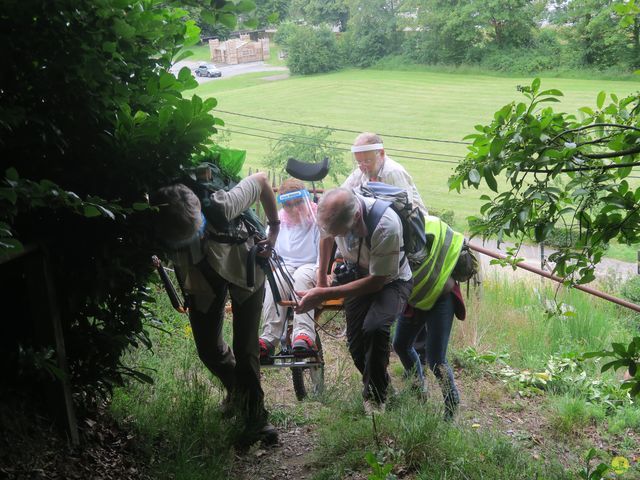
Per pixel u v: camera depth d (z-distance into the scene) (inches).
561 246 172.9
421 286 201.9
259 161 1694.1
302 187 232.8
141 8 139.3
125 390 185.2
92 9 128.0
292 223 228.7
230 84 3107.8
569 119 174.7
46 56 129.6
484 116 2422.5
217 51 3518.7
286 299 220.1
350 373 249.3
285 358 215.2
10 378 148.1
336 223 173.9
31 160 142.3
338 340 287.3
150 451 162.2
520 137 154.6
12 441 137.4
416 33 3363.7
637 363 157.1
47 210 142.5
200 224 154.6
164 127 143.3
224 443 173.0
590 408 245.6
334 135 2197.3
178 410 179.6
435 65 3267.7
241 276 170.9
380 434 180.1
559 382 270.4
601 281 650.2
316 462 173.2
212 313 175.6
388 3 3366.1
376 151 244.1
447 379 209.2
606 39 2869.1
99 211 122.6
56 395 147.8
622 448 225.6
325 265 200.2
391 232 178.5
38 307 143.1
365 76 3208.7
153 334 237.5
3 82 129.6
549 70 3034.0
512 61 3080.7
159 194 146.4
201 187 160.2
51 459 142.0
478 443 185.8
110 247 148.1
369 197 186.9
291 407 211.3
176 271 168.9
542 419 239.5
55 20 125.6
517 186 159.0
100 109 138.4
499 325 325.1
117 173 144.8
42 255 141.3
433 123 2356.1
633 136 162.7
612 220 163.5
